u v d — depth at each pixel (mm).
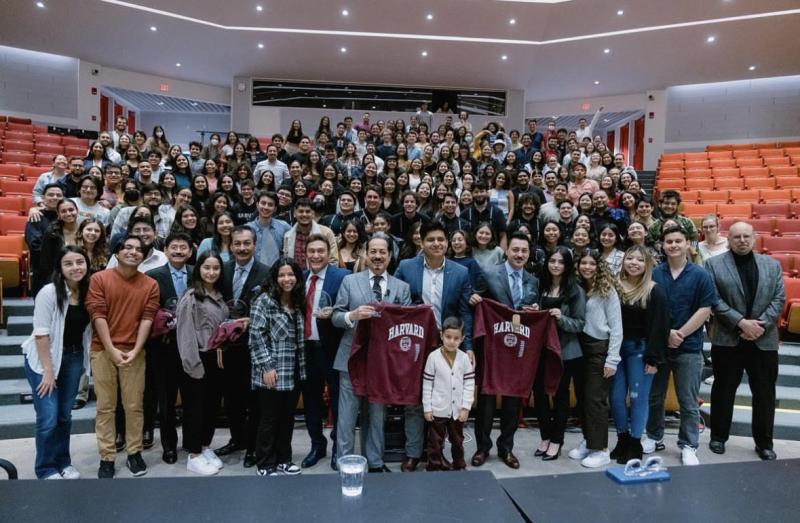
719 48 12031
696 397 3479
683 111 15297
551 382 3398
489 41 12008
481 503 1488
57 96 13328
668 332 3307
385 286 3256
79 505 1447
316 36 11945
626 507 1458
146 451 3629
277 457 3291
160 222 4988
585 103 16359
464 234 3977
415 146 9172
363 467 1557
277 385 3145
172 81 15125
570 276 3510
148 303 3234
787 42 11562
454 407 3254
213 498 1498
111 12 10789
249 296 3518
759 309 3566
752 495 1533
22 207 6672
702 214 8531
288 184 5777
